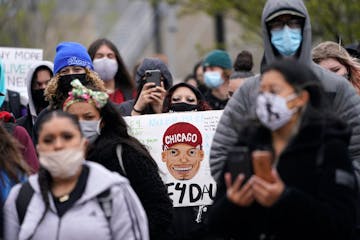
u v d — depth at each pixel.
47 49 38.97
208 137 13.39
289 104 9.17
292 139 9.20
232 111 11.01
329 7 26.31
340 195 9.15
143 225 10.09
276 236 9.25
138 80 15.88
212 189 13.36
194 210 13.34
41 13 39.34
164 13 54.72
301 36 11.21
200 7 29.95
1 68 13.56
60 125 9.91
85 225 9.80
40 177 10.01
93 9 60.91
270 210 9.09
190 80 21.23
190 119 13.40
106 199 9.89
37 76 15.34
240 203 9.05
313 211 8.98
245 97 11.01
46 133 9.91
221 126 11.02
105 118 11.60
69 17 54.69
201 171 13.38
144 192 11.50
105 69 16.58
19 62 18.17
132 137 11.77
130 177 11.48
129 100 15.35
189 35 61.69
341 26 26.28
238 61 17.06
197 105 14.43
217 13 29.84
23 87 18.19
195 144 13.38
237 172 9.29
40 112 13.88
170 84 15.85
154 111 14.34
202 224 13.25
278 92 9.20
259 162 8.88
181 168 13.36
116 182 9.94
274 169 9.23
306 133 9.17
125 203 9.95
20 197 10.02
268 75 9.26
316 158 9.16
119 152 11.48
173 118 13.39
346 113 11.05
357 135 11.00
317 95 9.30
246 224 9.35
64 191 9.98
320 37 27.42
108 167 11.48
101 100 11.45
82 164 10.08
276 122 9.20
